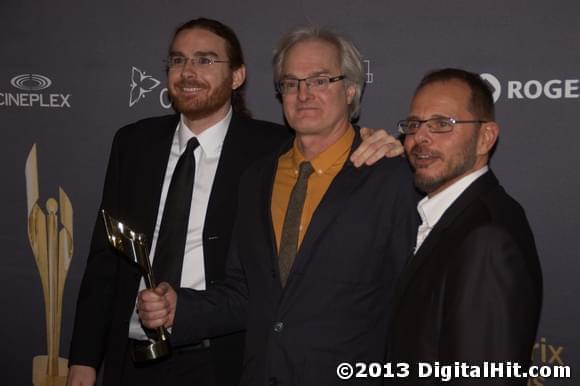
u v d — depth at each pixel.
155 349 1.68
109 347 1.97
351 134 1.72
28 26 2.59
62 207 2.64
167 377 1.92
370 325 1.60
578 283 2.21
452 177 1.35
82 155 2.60
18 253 2.69
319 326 1.57
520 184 2.23
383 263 1.62
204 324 1.74
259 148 2.00
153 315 1.66
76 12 2.55
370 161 1.61
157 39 2.50
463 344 1.16
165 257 1.91
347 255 1.59
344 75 1.66
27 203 2.66
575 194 2.19
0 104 2.64
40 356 2.71
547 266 2.22
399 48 2.30
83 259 2.64
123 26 2.52
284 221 1.67
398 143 1.66
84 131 2.59
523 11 2.19
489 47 2.22
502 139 2.23
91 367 2.02
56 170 2.62
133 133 2.09
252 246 1.69
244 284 1.79
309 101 1.62
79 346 2.02
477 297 1.16
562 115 2.18
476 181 1.34
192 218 1.94
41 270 2.68
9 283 2.71
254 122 2.08
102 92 2.56
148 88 2.52
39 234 2.67
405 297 1.32
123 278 1.98
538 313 1.20
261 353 1.61
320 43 1.65
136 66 2.52
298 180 1.68
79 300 2.06
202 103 1.95
